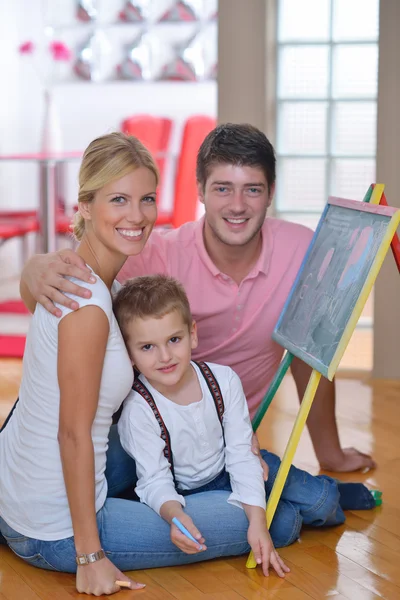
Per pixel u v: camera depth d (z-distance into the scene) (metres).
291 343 2.32
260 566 2.14
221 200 2.32
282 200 4.29
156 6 6.67
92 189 2.04
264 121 4.02
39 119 6.93
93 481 1.97
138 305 2.10
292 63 4.16
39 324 2.02
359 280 2.08
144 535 2.07
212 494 2.16
